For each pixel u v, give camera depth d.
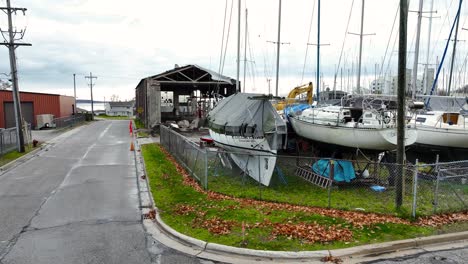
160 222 9.20
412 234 8.27
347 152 15.98
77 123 48.06
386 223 8.92
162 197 11.46
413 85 22.39
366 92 31.59
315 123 16.70
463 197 11.00
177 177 14.44
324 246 7.62
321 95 34.31
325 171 13.57
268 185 13.30
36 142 23.78
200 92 44.75
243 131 14.13
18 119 20.92
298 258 7.21
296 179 14.66
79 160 19.03
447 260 7.20
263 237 8.08
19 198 11.68
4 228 8.96
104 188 13.05
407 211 9.70
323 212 9.93
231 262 7.17
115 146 24.75
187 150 15.73
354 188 13.16
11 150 21.22
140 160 19.11
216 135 16.98
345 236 8.12
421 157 18.03
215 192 12.09
